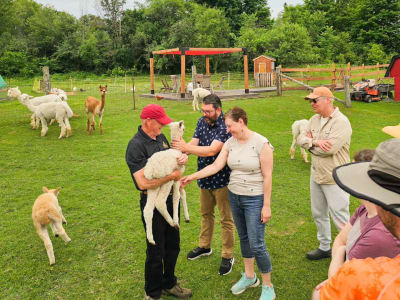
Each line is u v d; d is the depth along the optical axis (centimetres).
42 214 389
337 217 368
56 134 1082
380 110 1502
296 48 3791
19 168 762
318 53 4553
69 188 641
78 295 343
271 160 307
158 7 5972
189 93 1898
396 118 1332
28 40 5966
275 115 1340
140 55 5656
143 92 2297
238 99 1752
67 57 5569
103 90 1045
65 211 542
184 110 1448
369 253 160
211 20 4862
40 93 2328
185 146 333
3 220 514
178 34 4991
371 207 169
